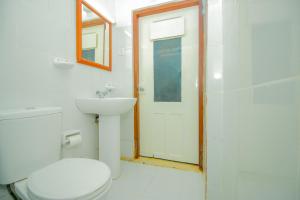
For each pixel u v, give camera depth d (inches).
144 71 76.2
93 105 50.4
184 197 48.4
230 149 25.3
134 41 74.0
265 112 19.1
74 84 54.4
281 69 17.5
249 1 19.9
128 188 52.9
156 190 51.9
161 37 72.2
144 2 71.5
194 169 66.1
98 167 33.5
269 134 18.9
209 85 29.2
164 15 71.9
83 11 57.4
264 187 19.8
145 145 77.5
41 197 23.8
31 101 40.9
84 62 57.2
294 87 16.8
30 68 40.6
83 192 25.0
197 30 67.7
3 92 35.5
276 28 17.6
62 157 50.1
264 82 18.9
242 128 21.9
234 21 23.4
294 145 17.3
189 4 66.8
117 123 57.9
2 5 35.0
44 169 32.3
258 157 20.2
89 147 61.6
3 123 29.9
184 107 70.8
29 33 40.3
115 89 77.3
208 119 29.4
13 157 31.1
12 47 36.9
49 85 45.6
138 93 76.4
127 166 68.8
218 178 29.0
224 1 26.3
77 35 54.8
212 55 28.9
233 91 24.1
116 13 76.4
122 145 77.7
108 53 71.9
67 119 51.8
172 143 73.1
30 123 33.9
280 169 18.5
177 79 71.5
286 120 17.7
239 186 22.9
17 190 29.8
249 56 20.3
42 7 43.5
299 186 17.6
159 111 74.5
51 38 46.1
